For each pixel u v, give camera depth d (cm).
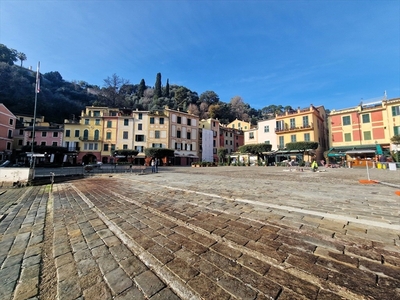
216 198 529
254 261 212
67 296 178
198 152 5116
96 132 4406
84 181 1292
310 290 162
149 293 175
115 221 383
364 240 241
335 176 1161
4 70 5616
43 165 3023
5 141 4203
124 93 8356
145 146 4438
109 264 229
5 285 201
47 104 5812
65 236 329
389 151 2667
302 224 305
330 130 3391
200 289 172
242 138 6488
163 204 486
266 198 502
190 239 279
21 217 494
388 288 157
